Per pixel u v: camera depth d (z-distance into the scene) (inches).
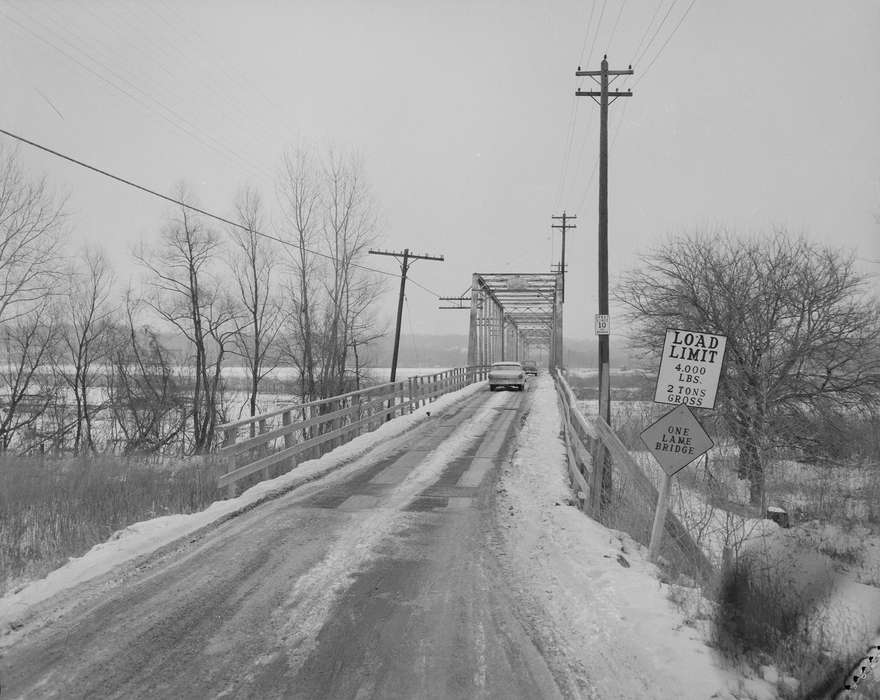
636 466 340.5
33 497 376.5
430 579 255.3
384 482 451.5
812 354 730.8
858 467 645.9
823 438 709.3
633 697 163.2
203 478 424.5
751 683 167.2
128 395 1371.8
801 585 238.4
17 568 259.1
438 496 409.1
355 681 171.0
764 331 731.4
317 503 383.2
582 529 327.9
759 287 759.7
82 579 242.2
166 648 187.6
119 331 1409.9
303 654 186.4
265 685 167.6
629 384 1131.9
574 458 471.8
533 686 169.9
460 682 171.5
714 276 797.9
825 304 728.3
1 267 973.2
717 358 277.0
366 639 197.9
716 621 195.0
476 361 2127.2
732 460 665.0
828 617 209.5
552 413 950.4
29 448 1000.2
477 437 689.0
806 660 177.6
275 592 236.2
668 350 281.0
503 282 2439.7
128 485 412.8
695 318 805.2
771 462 610.5
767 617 195.6
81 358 1344.7
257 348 1412.4
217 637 196.2
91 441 1201.4
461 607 226.2
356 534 317.4
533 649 193.0
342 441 713.6
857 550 336.2
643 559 286.2
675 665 174.7
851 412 732.0
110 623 203.9
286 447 485.7
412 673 176.2
